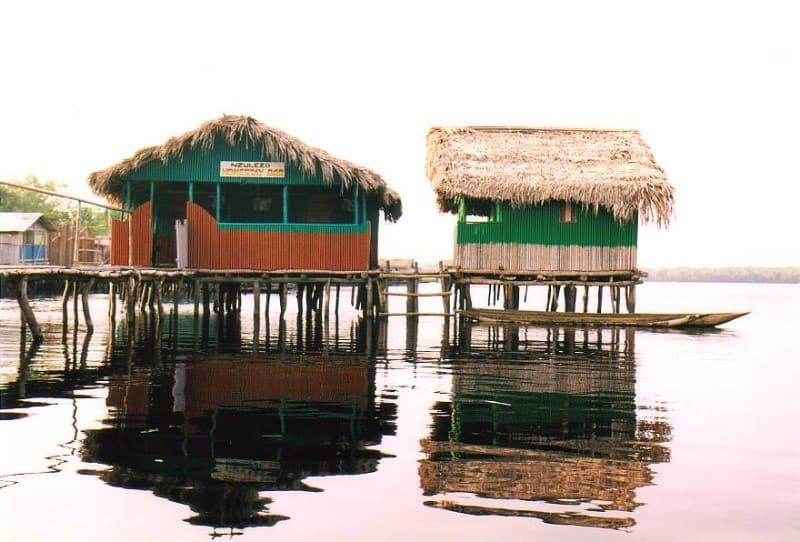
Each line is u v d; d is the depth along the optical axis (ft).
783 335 72.95
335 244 73.41
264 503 18.37
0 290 115.44
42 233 134.10
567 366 45.42
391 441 24.72
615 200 73.20
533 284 76.28
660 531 16.92
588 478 20.80
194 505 18.16
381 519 17.35
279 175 73.20
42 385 34.83
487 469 21.49
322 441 24.54
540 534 16.58
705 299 180.34
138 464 21.44
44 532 16.46
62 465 21.24
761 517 17.92
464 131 81.51
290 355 48.85
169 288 101.81
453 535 16.47
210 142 71.67
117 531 16.53
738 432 27.07
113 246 70.59
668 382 39.55
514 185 73.87
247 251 72.64
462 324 77.77
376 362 46.01
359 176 71.61
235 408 29.96
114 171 70.59
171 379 37.32
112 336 58.29
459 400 32.81
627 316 75.36
